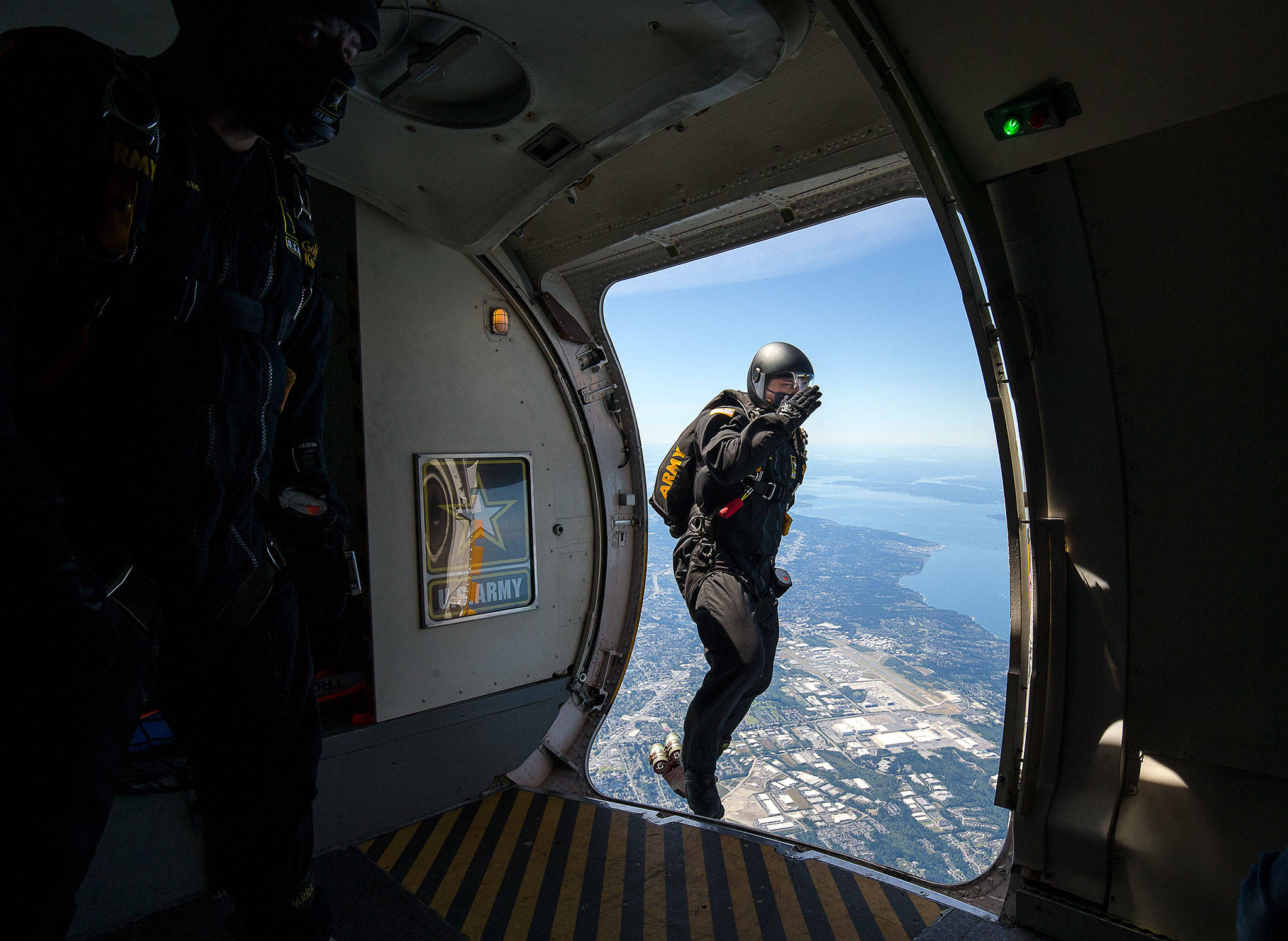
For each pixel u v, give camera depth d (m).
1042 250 1.95
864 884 2.41
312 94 1.03
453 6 1.89
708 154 2.83
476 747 3.21
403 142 2.53
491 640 3.35
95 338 0.97
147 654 1.05
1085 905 2.00
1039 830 2.09
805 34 1.90
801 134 2.60
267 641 1.32
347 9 1.02
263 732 1.34
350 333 2.96
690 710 3.59
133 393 0.99
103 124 0.89
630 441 3.98
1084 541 2.04
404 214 2.95
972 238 1.93
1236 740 1.81
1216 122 1.62
